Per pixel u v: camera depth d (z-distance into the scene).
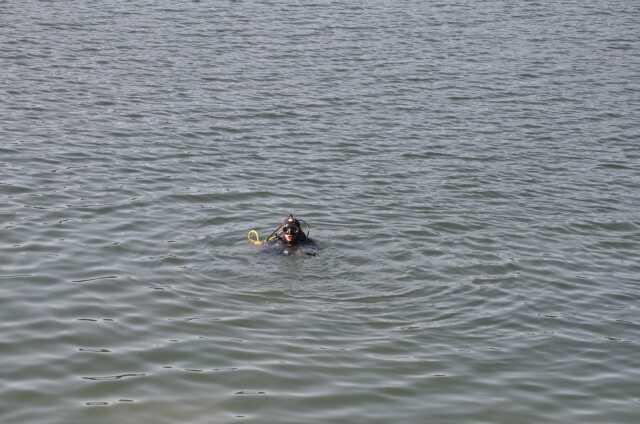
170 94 28.30
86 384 11.65
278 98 28.52
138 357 12.41
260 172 21.45
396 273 15.70
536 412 11.56
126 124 24.80
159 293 14.41
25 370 11.91
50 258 15.55
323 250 16.48
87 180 19.92
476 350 13.16
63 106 26.12
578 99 30.20
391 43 37.38
